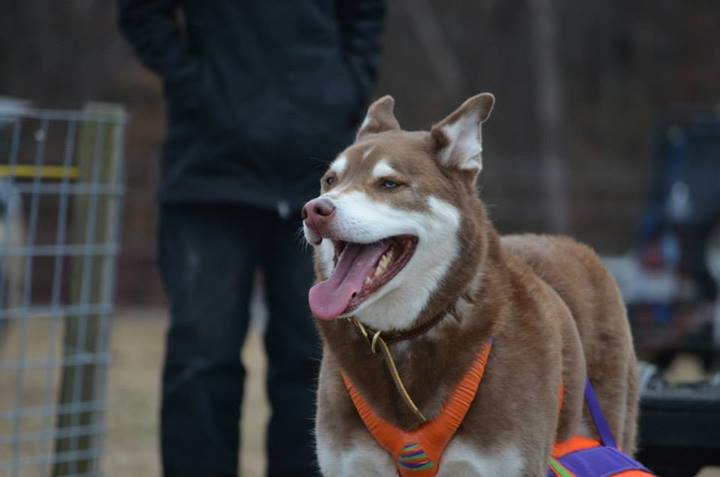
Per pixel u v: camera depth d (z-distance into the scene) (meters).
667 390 8.91
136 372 17.61
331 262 7.18
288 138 9.20
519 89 45.19
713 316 18.48
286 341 9.54
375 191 6.97
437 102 44.06
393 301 6.97
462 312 7.00
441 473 6.99
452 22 45.69
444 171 7.21
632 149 48.34
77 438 10.30
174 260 9.33
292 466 9.57
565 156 45.31
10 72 41.09
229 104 9.17
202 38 9.31
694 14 51.16
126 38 9.45
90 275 10.32
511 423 6.86
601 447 7.48
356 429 7.14
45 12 41.47
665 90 49.94
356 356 7.08
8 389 15.48
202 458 9.09
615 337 8.20
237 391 9.28
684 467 8.73
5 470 11.33
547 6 44.84
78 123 10.50
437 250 6.98
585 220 35.19
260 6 9.25
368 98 9.79
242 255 9.31
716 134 19.25
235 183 9.16
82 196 10.29
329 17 9.49
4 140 10.29
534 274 7.67
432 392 6.93
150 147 37.31
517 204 34.28
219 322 9.17
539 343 7.06
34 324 20.33
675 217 18.91
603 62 49.81
